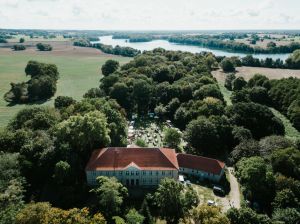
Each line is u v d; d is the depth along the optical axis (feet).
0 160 331.57
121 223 278.87
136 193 348.18
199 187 362.94
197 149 444.55
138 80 620.90
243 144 416.87
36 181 349.82
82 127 371.56
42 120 418.31
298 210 305.32
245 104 517.55
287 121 579.48
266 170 351.05
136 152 365.81
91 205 317.83
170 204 297.94
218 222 259.60
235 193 354.13
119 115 461.37
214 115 491.72
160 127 541.34
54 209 259.39
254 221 283.59
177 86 624.18
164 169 355.15
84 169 363.56
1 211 263.70
